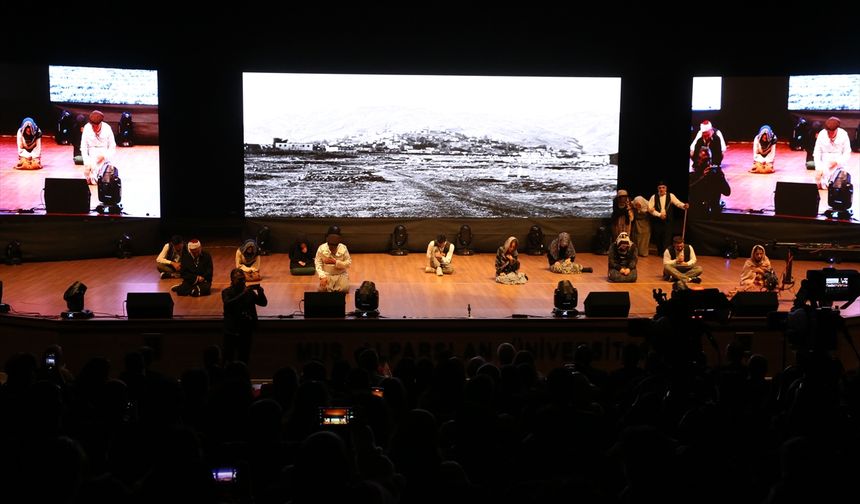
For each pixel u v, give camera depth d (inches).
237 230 713.6
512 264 578.9
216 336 461.7
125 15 654.5
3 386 265.7
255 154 697.0
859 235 649.6
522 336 467.2
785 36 656.4
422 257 682.8
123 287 547.8
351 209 708.7
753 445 221.3
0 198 661.9
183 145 698.8
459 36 674.2
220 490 172.4
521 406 255.6
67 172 668.1
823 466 162.9
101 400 238.1
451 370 268.5
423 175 711.7
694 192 689.6
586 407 247.6
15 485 151.3
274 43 673.6
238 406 237.0
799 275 601.9
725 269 628.4
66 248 644.1
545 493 173.5
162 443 156.9
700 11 662.5
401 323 463.2
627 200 673.6
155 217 681.0
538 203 718.5
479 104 706.8
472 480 202.4
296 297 522.0
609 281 583.2
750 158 673.6
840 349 477.7
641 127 706.8
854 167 645.3
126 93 669.3
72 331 454.3
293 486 141.2
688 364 280.2
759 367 285.4
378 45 676.1
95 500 158.1
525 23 671.8
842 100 643.5
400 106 703.7
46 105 659.4
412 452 172.6
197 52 682.2
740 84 668.7
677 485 163.2
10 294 520.7
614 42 682.2
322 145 701.9
